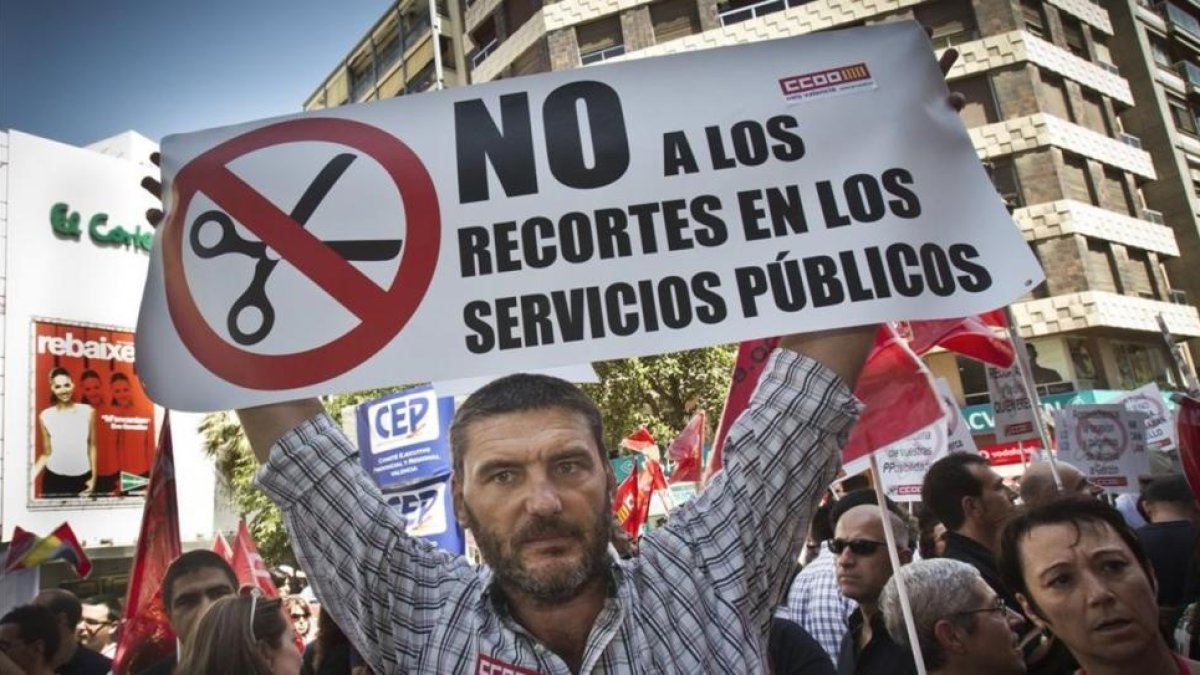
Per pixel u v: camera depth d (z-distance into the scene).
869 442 2.66
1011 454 10.70
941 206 1.99
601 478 1.51
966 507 3.17
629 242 1.95
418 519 5.46
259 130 2.05
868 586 2.91
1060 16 21.06
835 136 2.05
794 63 2.11
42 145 19.62
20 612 3.44
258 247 1.95
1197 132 24.11
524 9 23.20
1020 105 19.02
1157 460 7.58
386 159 2.01
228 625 2.57
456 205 1.98
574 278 1.93
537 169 2.01
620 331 1.89
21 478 18.05
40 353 18.81
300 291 1.91
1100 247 19.12
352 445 1.74
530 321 1.90
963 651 2.24
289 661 2.89
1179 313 20.03
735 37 20.23
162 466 3.12
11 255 18.53
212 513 21.36
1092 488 4.23
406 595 1.58
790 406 1.72
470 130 2.04
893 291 1.91
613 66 2.11
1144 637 1.68
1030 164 18.81
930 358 18.31
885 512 2.51
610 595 1.52
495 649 1.48
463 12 27.31
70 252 19.75
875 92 2.08
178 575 3.03
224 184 2.00
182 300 1.92
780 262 1.94
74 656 3.90
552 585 1.42
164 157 2.03
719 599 1.55
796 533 1.67
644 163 2.01
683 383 13.89
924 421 2.61
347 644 2.96
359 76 32.47
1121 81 21.81
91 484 19.22
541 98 2.07
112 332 20.27
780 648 2.47
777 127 2.05
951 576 2.32
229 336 1.88
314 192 1.99
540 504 1.42
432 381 1.85
